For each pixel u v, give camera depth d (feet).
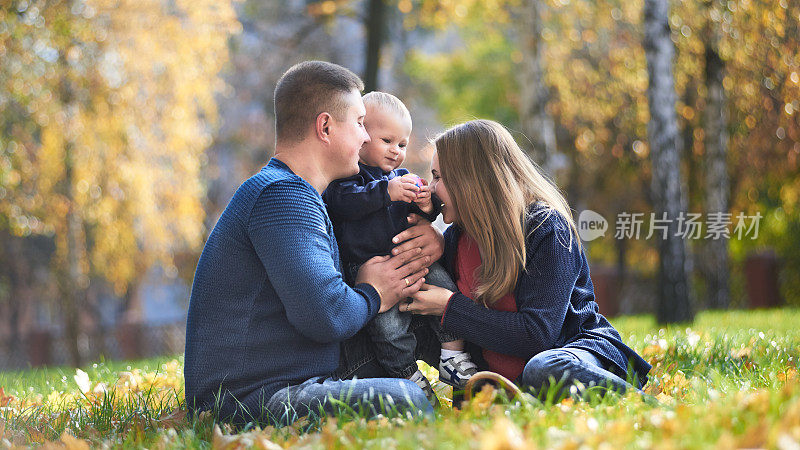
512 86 84.23
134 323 69.15
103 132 47.67
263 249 10.52
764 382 12.12
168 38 47.96
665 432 7.84
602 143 60.49
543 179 12.11
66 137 46.50
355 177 12.07
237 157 88.94
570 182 70.74
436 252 11.66
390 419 9.91
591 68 54.80
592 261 86.63
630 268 79.87
